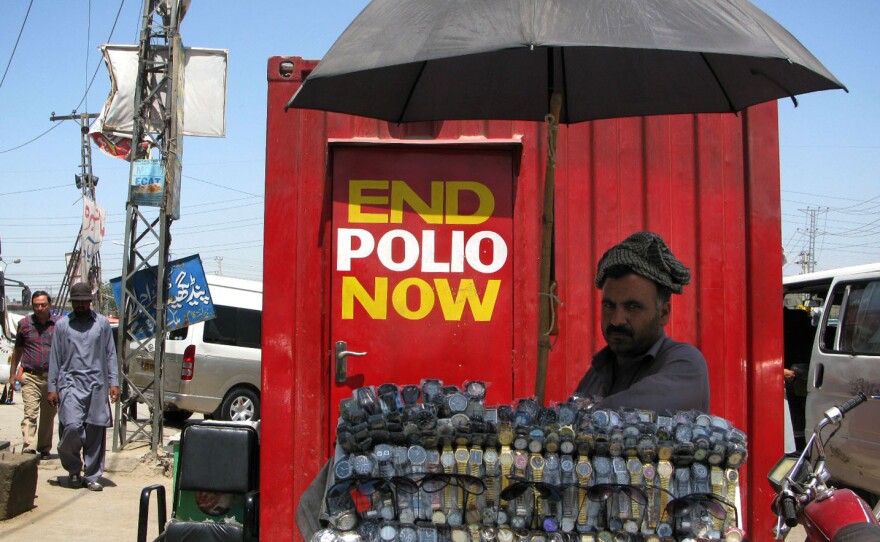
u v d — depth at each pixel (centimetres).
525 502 217
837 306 786
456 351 392
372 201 394
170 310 995
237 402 1208
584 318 394
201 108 1063
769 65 304
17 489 669
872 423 638
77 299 774
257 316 1245
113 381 806
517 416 222
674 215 398
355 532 215
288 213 394
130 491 789
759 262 396
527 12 235
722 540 214
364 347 389
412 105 359
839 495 211
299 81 397
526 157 399
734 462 216
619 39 230
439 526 216
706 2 248
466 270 395
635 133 401
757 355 390
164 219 996
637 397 236
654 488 215
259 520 392
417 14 252
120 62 1099
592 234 397
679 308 393
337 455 222
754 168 400
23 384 899
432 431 218
